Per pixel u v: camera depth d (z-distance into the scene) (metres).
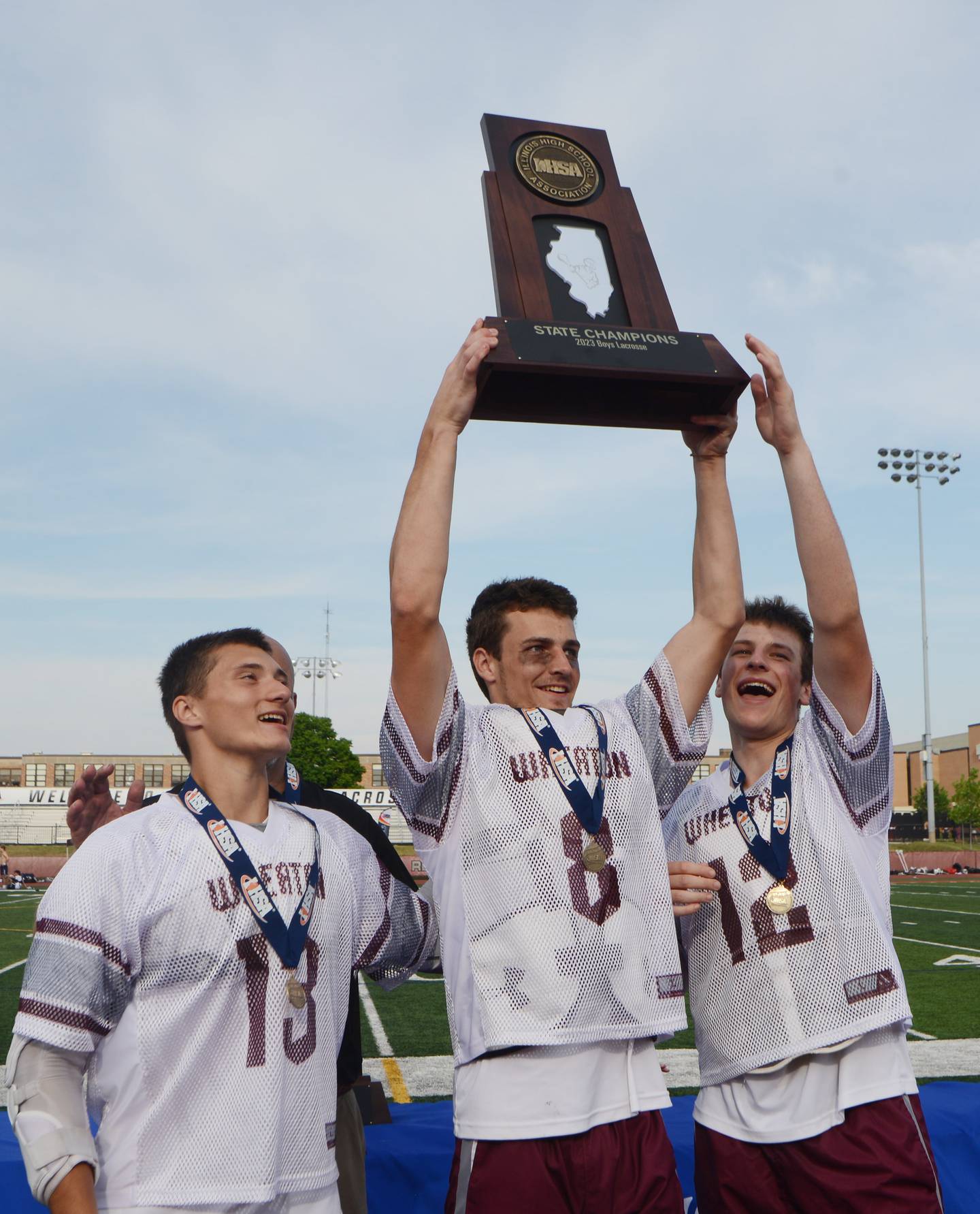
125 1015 2.01
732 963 2.54
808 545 2.47
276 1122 1.98
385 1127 3.62
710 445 2.55
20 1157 3.14
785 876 2.53
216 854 2.12
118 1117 1.97
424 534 2.18
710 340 2.44
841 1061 2.39
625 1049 2.11
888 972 2.44
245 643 2.31
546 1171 1.97
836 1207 2.30
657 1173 2.03
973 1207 3.29
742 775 2.76
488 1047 2.04
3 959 12.15
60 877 2.06
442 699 2.20
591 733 2.32
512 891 2.12
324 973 2.16
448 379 2.25
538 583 2.55
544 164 2.58
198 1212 1.90
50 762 69.00
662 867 2.29
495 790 2.21
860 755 2.57
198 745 2.25
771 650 2.77
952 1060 5.94
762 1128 2.42
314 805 3.15
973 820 53.69
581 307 2.45
